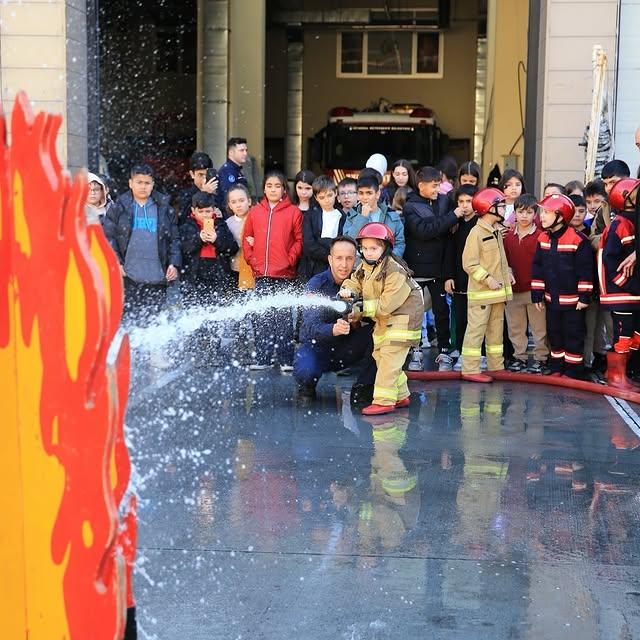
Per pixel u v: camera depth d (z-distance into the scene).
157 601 3.46
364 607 3.43
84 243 1.42
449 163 10.79
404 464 5.30
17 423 1.57
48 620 1.56
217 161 16.88
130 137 19.36
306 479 4.99
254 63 16.95
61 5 9.66
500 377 7.95
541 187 10.39
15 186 1.53
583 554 3.97
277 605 3.44
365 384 6.86
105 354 1.43
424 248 8.15
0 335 1.59
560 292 7.56
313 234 8.02
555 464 5.33
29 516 1.57
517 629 3.26
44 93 9.73
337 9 24.81
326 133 19.08
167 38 20.64
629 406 6.93
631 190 7.12
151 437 5.85
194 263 8.19
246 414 6.53
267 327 8.12
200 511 4.46
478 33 23.78
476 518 4.40
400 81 26.39
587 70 10.21
